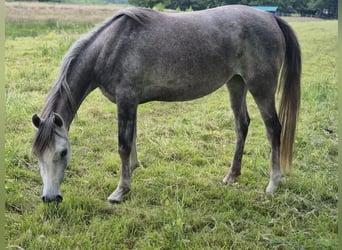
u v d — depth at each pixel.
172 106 6.50
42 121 3.08
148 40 3.41
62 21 17.84
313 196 3.67
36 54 9.55
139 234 3.09
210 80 3.65
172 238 3.00
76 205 3.38
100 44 3.45
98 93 7.02
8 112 5.42
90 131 5.16
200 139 5.14
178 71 3.51
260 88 3.70
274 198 3.64
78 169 4.17
